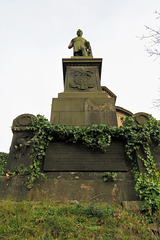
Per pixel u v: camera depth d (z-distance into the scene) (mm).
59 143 6688
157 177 5758
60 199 5723
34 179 5934
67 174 6207
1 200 5340
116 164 6332
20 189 5672
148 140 6605
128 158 6547
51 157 6434
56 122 7652
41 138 6520
